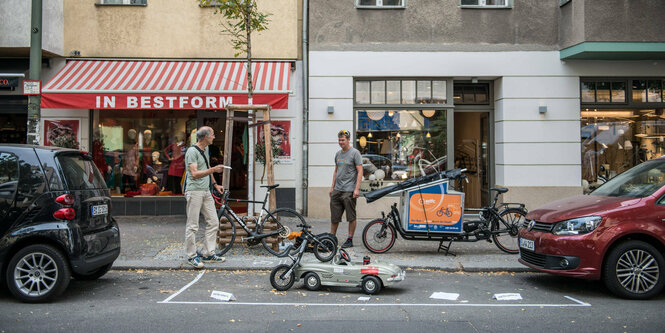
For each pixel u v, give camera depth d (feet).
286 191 37.68
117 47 37.63
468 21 37.91
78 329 14.39
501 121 38.24
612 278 18.01
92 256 17.83
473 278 21.90
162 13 37.88
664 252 18.33
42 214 17.15
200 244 27.96
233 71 36.19
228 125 27.84
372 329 14.55
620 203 18.75
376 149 38.29
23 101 37.09
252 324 14.98
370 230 26.30
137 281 20.81
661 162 21.15
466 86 40.01
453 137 38.47
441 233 25.36
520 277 22.13
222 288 19.70
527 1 37.86
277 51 38.27
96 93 31.71
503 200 37.65
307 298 18.22
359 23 37.83
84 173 18.90
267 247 25.17
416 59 37.76
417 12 37.86
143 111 38.47
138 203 37.91
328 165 37.63
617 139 38.78
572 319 15.64
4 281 17.37
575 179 37.76
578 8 35.55
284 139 37.86
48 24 35.50
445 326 14.88
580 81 38.27
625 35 34.86
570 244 18.38
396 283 19.19
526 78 37.83
